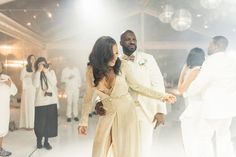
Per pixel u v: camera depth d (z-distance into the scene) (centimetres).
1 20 920
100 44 273
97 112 285
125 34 328
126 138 276
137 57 334
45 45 1340
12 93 529
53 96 538
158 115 334
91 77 282
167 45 1428
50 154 502
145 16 1416
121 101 279
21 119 727
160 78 342
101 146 277
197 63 393
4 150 491
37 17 1098
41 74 534
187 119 387
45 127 534
